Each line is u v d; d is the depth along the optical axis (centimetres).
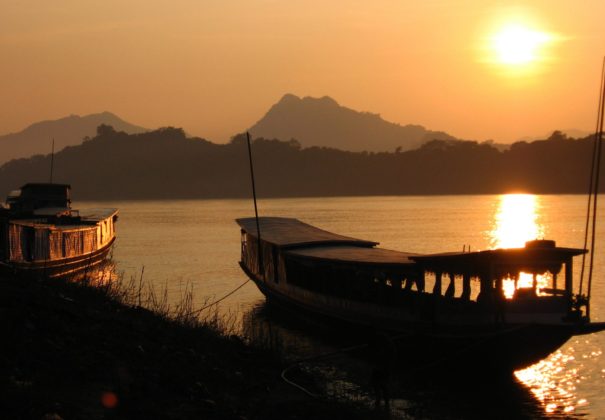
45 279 2464
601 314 3581
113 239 6394
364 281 2794
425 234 9431
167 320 2458
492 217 13638
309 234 4038
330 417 1798
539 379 2495
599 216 13750
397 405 2177
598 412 2183
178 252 7094
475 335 2336
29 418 1273
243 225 4662
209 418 1523
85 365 1614
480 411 2162
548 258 2352
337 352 2367
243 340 2545
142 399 1520
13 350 1570
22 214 5409
